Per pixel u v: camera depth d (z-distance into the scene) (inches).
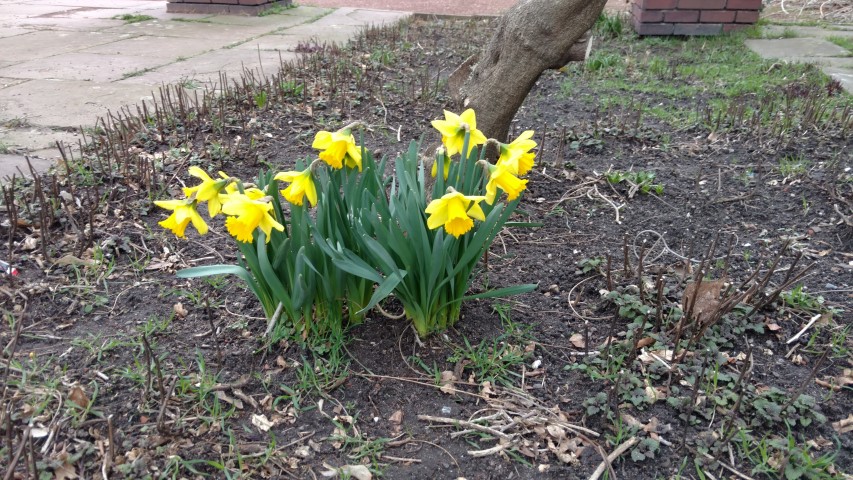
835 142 170.2
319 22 338.6
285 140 166.4
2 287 98.3
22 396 77.4
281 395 82.1
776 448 74.3
